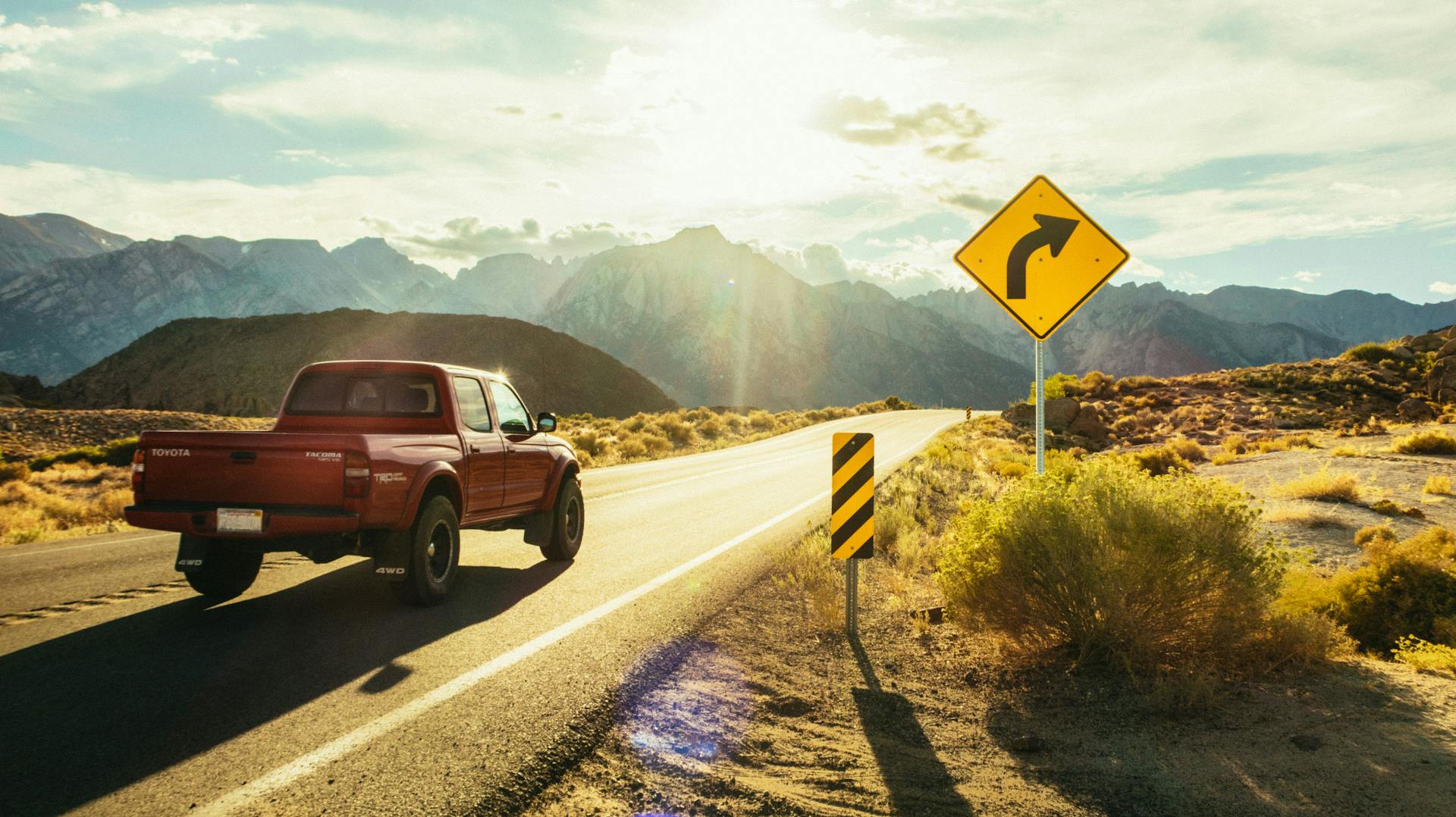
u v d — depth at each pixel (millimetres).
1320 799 3094
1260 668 4695
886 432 48844
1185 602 4719
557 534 8422
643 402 185500
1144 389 49062
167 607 6266
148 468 5945
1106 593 4770
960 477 18438
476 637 5523
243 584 6582
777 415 72188
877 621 6359
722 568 8234
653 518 12078
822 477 19500
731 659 5238
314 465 5684
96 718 3898
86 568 7891
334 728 3826
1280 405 40156
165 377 164250
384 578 6086
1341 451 20391
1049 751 3805
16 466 23281
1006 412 55000
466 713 4074
